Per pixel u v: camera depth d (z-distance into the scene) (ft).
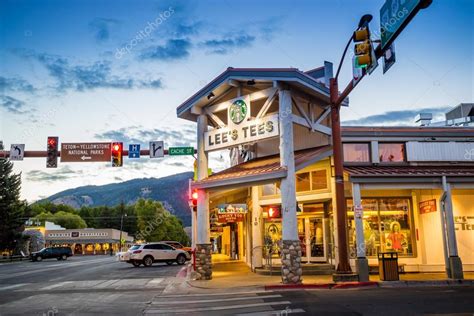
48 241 279.49
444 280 53.21
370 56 38.45
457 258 55.11
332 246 67.92
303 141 73.15
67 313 37.52
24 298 48.52
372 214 67.51
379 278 55.88
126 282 65.00
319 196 68.44
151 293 50.96
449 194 57.41
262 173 57.06
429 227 66.33
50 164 80.84
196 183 63.72
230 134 62.85
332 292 46.78
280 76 57.26
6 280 73.51
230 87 64.08
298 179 71.31
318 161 69.31
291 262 53.36
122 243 293.84
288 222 54.49
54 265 126.41
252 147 79.20
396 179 57.47
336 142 55.57
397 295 42.73
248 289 51.01
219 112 71.31
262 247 74.38
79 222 385.09
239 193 91.66
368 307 35.78
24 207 208.95
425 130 70.85
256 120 60.13
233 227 131.23
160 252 110.63
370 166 68.23
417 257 66.08
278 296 44.50
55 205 479.00
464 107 106.01
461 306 35.42
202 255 61.87
